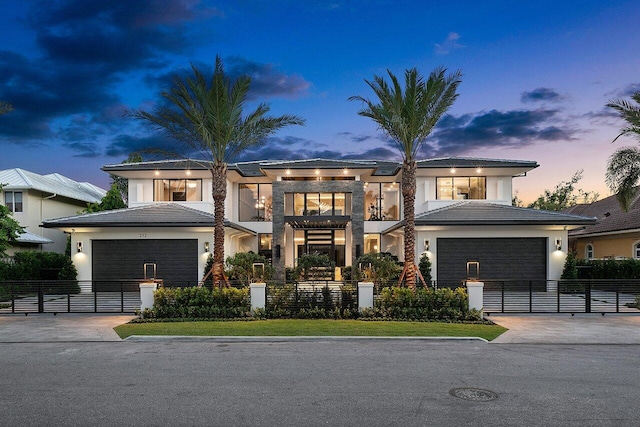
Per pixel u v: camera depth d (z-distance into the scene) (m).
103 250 21.88
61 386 7.05
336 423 5.47
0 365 8.43
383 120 15.89
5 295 18.45
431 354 9.31
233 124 16.95
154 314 13.66
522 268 21.42
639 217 25.28
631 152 19.12
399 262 24.58
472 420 5.56
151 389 6.87
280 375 7.66
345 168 25.34
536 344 10.39
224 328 11.91
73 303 17.59
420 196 26.70
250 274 20.38
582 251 31.52
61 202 30.22
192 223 20.88
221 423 5.48
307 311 13.82
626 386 7.02
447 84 15.69
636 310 15.60
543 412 5.84
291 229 28.39
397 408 6.00
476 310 13.49
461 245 21.53
